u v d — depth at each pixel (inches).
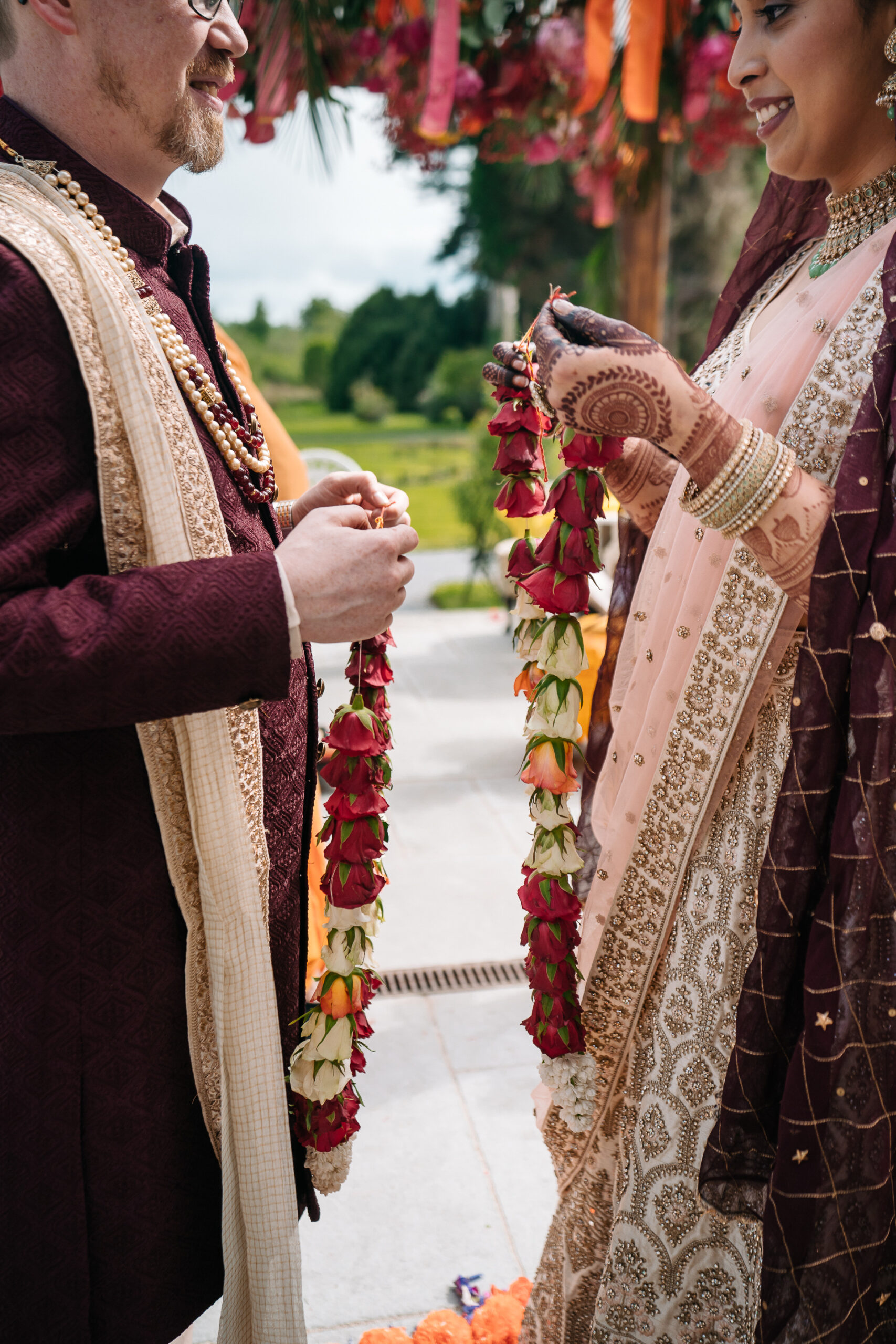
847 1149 38.5
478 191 422.6
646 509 55.2
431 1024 97.0
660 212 182.7
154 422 39.9
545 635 45.5
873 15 39.3
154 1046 44.7
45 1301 45.2
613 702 55.9
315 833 83.0
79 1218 44.5
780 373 44.7
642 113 113.6
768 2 40.9
